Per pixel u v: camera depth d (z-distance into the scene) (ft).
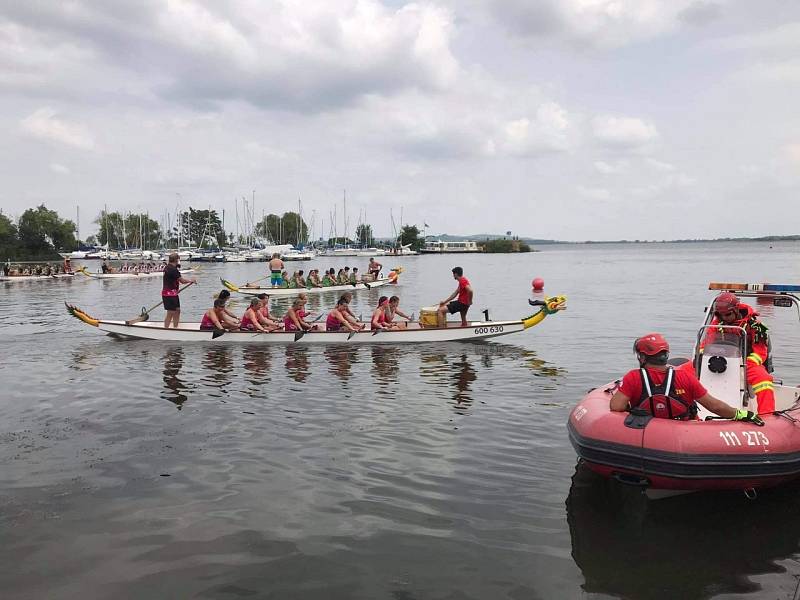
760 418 17.88
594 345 45.98
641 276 154.10
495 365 38.04
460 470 20.11
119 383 32.94
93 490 18.58
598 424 17.98
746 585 13.35
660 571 13.94
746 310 20.76
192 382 33.14
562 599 12.89
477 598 12.96
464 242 508.12
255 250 336.70
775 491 18.40
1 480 19.36
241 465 20.66
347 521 16.47
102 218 404.57
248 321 46.93
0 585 13.46
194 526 16.22
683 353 43.62
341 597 13.00
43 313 73.31
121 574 13.92
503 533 15.76
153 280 156.46
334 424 25.25
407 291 106.42
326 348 44.16
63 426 25.11
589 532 15.81
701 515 16.80
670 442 16.71
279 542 15.37
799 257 326.85
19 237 322.14
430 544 15.21
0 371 36.27
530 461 20.93
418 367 37.40
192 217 486.79
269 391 31.07
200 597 13.01
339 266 260.01
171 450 22.16
